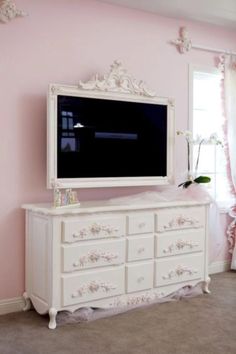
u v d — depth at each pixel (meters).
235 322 2.91
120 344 2.55
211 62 4.15
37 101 3.16
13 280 3.11
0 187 3.04
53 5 3.22
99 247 2.92
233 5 3.57
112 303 3.01
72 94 3.13
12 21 3.04
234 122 4.21
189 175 3.83
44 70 3.19
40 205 3.02
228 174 4.28
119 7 3.55
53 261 2.73
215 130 4.26
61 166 3.10
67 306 2.80
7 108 3.04
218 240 4.11
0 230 3.05
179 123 3.95
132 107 3.45
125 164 3.43
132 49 3.64
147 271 3.16
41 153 3.19
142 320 2.92
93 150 3.25
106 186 3.33
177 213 3.31
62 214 2.74
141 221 3.11
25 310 3.10
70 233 2.78
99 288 2.92
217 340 2.62
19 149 3.10
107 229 2.94
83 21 3.36
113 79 3.33
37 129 3.17
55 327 2.77
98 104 3.26
